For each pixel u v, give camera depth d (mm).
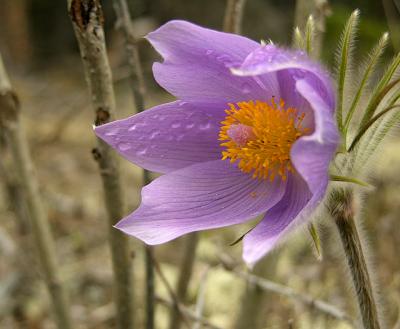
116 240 271
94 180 631
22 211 390
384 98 225
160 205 239
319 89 222
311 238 228
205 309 394
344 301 341
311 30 224
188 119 246
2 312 391
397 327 293
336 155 224
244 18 1165
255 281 307
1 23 1292
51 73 1283
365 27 675
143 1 1126
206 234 472
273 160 240
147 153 246
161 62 241
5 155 406
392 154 500
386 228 355
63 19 1417
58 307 312
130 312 279
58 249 469
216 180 245
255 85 241
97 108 251
